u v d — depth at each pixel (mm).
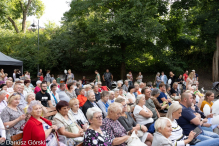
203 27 20109
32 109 3256
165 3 20391
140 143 3631
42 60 23938
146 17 17625
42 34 26500
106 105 6094
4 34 28875
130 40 19891
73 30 24438
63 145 3676
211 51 22500
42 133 3195
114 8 20188
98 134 3301
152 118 5340
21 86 5645
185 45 23906
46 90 6191
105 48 20828
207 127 5418
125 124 4230
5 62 14664
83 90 6926
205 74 22844
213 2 19469
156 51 21188
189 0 19281
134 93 8656
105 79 18422
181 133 4109
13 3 30859
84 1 20562
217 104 5195
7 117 3965
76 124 4266
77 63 26469
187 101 4746
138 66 24906
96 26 19125
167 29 21891
